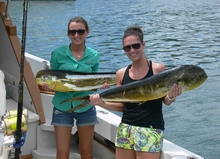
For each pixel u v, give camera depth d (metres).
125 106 2.54
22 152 3.34
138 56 2.43
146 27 17.12
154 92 2.32
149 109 2.44
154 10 22.14
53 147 3.44
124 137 2.48
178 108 7.47
